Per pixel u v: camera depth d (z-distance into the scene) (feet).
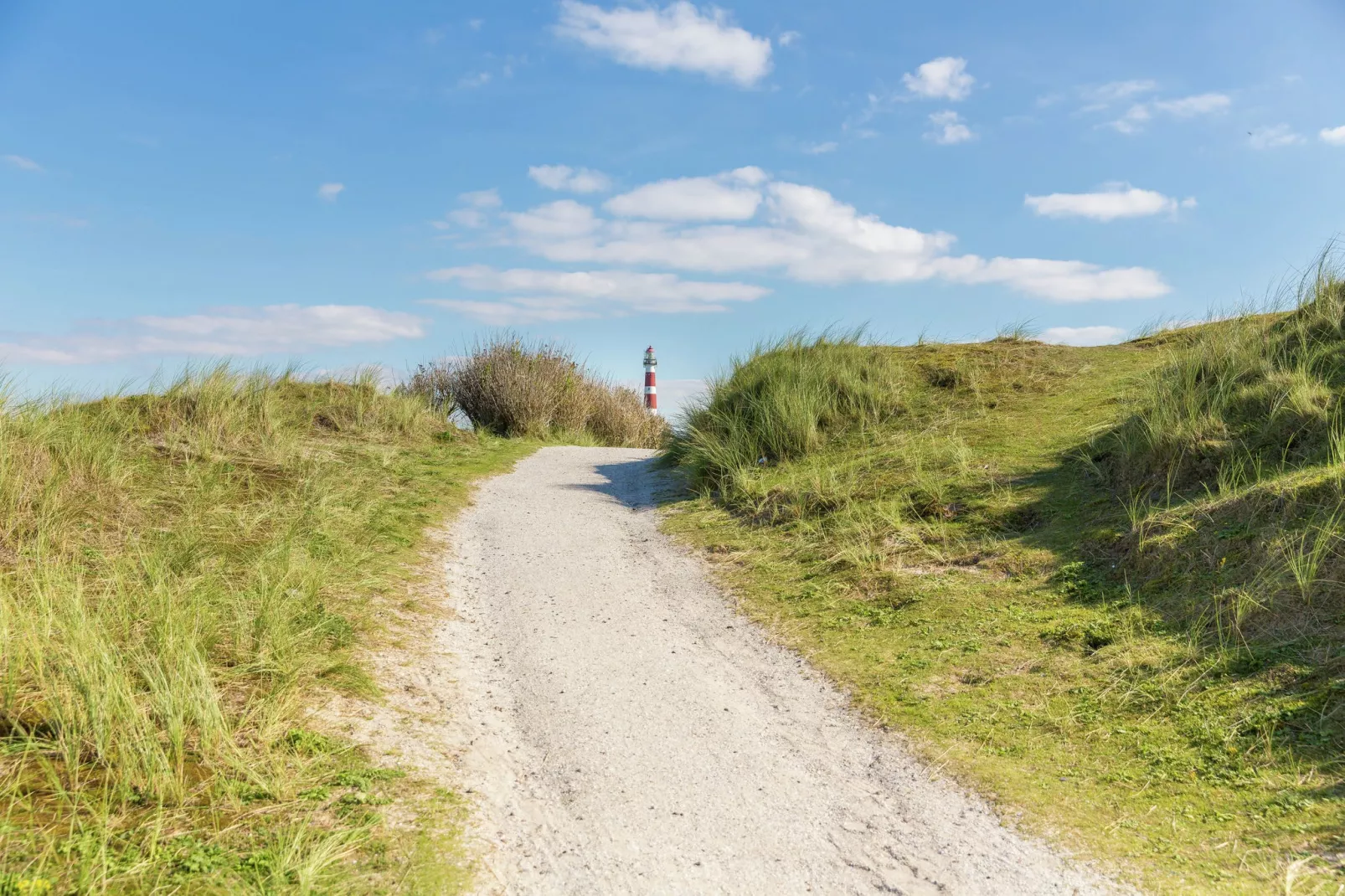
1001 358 43.45
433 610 24.11
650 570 28.94
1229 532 21.47
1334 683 15.87
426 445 46.57
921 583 24.64
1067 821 14.11
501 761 16.34
